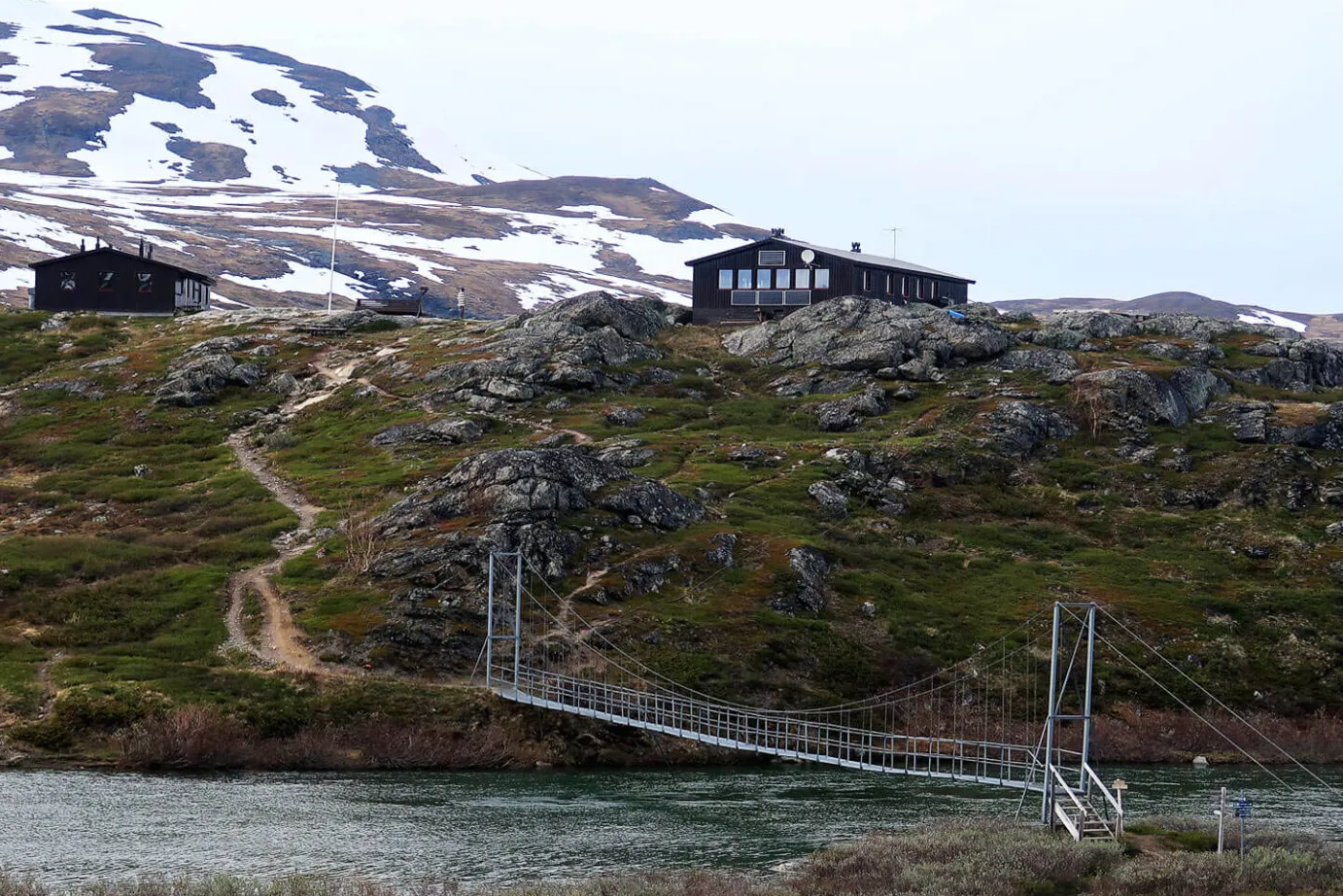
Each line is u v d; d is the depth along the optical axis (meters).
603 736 81.50
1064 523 113.94
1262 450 122.62
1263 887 48.19
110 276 172.12
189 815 63.31
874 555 105.00
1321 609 100.25
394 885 52.09
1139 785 76.06
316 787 70.88
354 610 89.88
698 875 51.84
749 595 95.75
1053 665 63.62
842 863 52.97
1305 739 86.69
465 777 75.06
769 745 81.56
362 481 114.12
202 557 101.00
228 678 81.75
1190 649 94.88
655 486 104.50
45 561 97.38
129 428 133.00
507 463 102.19
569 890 48.81
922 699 88.62
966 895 47.31
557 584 93.69
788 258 160.00
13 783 69.12
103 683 79.75
